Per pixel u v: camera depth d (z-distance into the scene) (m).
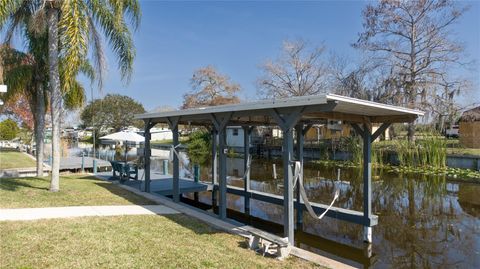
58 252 4.27
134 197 8.62
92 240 4.81
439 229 8.02
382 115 6.43
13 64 10.88
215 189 10.99
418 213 9.56
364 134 6.73
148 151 9.76
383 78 22.75
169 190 9.92
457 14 20.83
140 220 6.21
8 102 11.39
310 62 30.67
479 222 8.62
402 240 7.22
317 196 11.94
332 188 13.51
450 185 14.21
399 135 24.17
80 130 49.84
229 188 10.25
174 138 8.55
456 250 6.63
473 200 11.36
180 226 5.97
